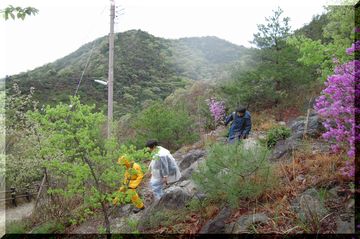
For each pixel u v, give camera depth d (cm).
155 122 1286
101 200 666
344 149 545
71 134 651
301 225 473
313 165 604
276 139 830
